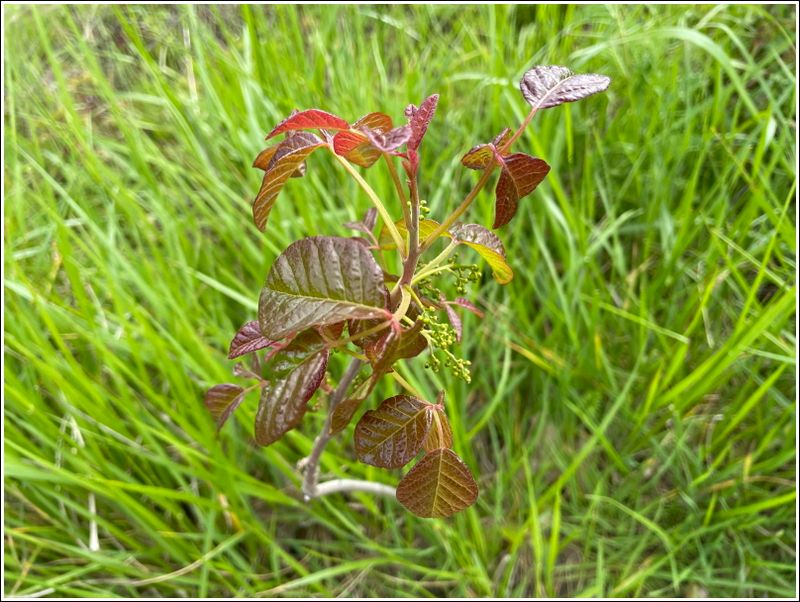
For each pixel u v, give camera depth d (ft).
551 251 2.38
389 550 1.96
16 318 2.08
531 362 2.20
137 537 2.05
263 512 2.16
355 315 0.78
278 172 0.88
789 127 2.32
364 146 0.87
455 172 2.38
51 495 1.95
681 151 2.19
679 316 2.14
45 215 2.44
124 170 2.60
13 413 2.03
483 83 2.33
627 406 2.12
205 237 2.37
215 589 2.02
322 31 2.74
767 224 2.23
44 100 2.68
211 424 1.97
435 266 0.98
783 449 1.99
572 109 2.37
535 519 1.84
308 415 2.08
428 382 2.12
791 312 1.96
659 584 2.03
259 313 0.81
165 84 2.28
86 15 2.94
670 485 2.15
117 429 1.93
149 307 2.25
